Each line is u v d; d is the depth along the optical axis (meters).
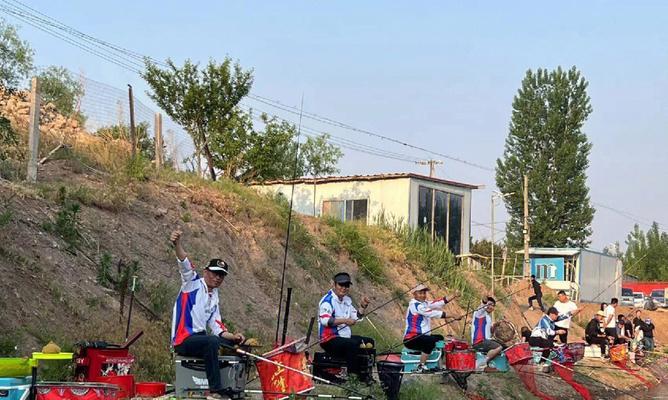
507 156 57.72
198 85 26.00
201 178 20.73
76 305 12.42
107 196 16.05
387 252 25.20
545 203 56.28
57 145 17.19
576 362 20.52
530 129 57.03
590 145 57.22
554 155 56.44
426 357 14.33
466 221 33.41
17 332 10.93
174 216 17.73
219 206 19.47
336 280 12.14
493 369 15.73
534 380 17.77
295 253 20.75
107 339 11.98
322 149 37.84
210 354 9.01
